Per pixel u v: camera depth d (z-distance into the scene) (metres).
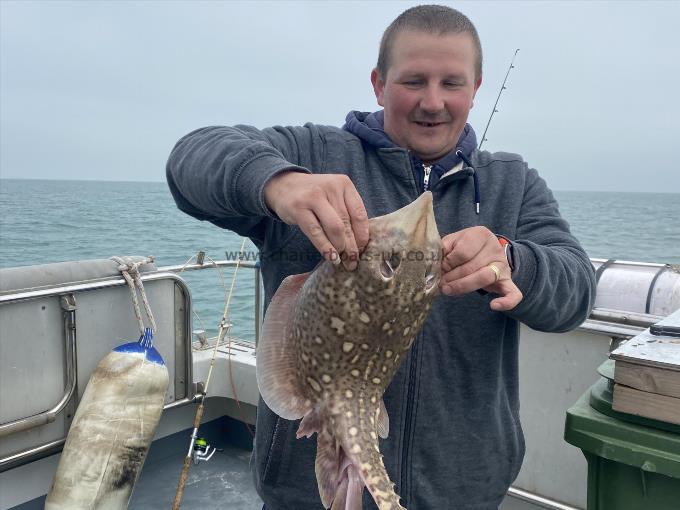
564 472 1.21
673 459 0.67
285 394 0.65
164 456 1.59
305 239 0.77
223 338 1.83
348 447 0.60
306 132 0.85
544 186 0.89
